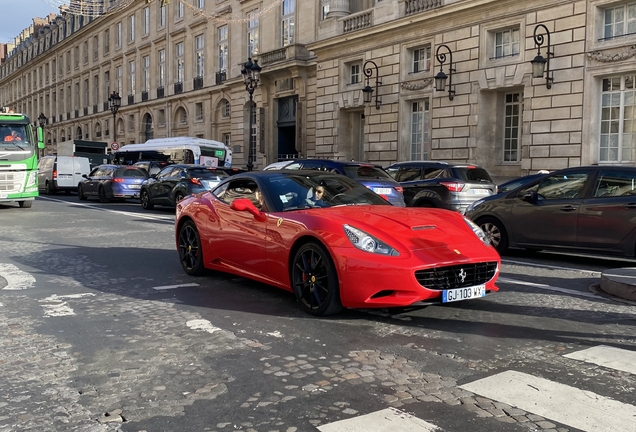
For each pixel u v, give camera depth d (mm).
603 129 18531
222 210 7141
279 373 4102
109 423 3314
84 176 26031
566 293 6777
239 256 6715
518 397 3639
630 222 8484
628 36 17422
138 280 7523
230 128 40000
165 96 47719
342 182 7055
